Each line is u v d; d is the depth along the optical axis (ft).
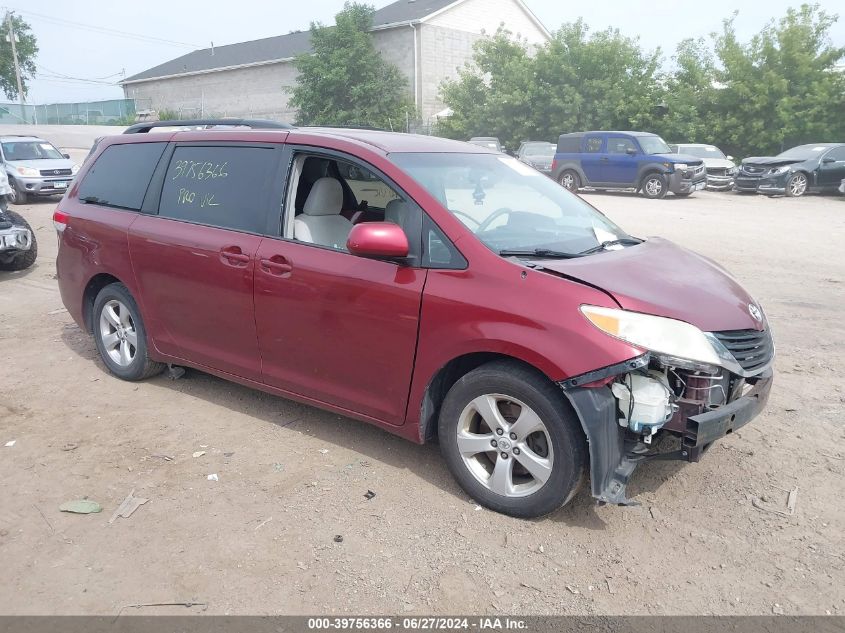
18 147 60.23
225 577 9.91
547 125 104.94
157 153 16.21
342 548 10.58
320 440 14.12
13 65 183.32
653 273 11.62
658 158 65.21
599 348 10.02
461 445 11.69
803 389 16.89
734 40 90.99
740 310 11.27
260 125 14.98
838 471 12.96
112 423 14.88
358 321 12.28
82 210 17.39
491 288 10.98
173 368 16.99
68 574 9.95
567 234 13.03
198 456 13.39
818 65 87.45
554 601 9.51
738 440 14.19
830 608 9.39
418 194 12.01
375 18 133.28
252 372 14.35
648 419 10.20
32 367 18.37
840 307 24.53
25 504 11.72
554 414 10.48
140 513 11.46
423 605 9.41
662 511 11.63
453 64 128.26
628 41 100.27
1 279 29.37
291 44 151.23
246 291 13.79
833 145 66.74
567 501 10.89
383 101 118.42
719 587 9.81
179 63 178.60
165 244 15.14
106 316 17.34
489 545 10.69
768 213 53.06
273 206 13.73
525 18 139.44
